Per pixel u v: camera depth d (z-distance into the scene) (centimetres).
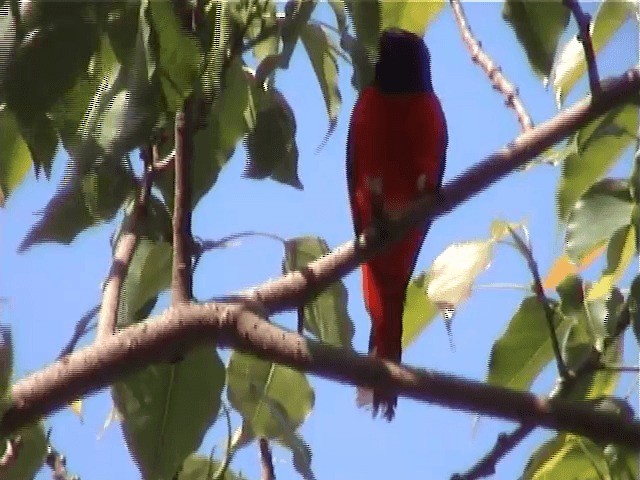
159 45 367
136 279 550
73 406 585
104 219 485
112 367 446
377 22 423
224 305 455
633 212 530
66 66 338
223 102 527
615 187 561
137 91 359
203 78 429
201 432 488
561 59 586
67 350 479
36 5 338
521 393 421
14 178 520
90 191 473
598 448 545
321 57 541
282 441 555
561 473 559
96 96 380
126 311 550
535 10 410
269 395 570
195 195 527
